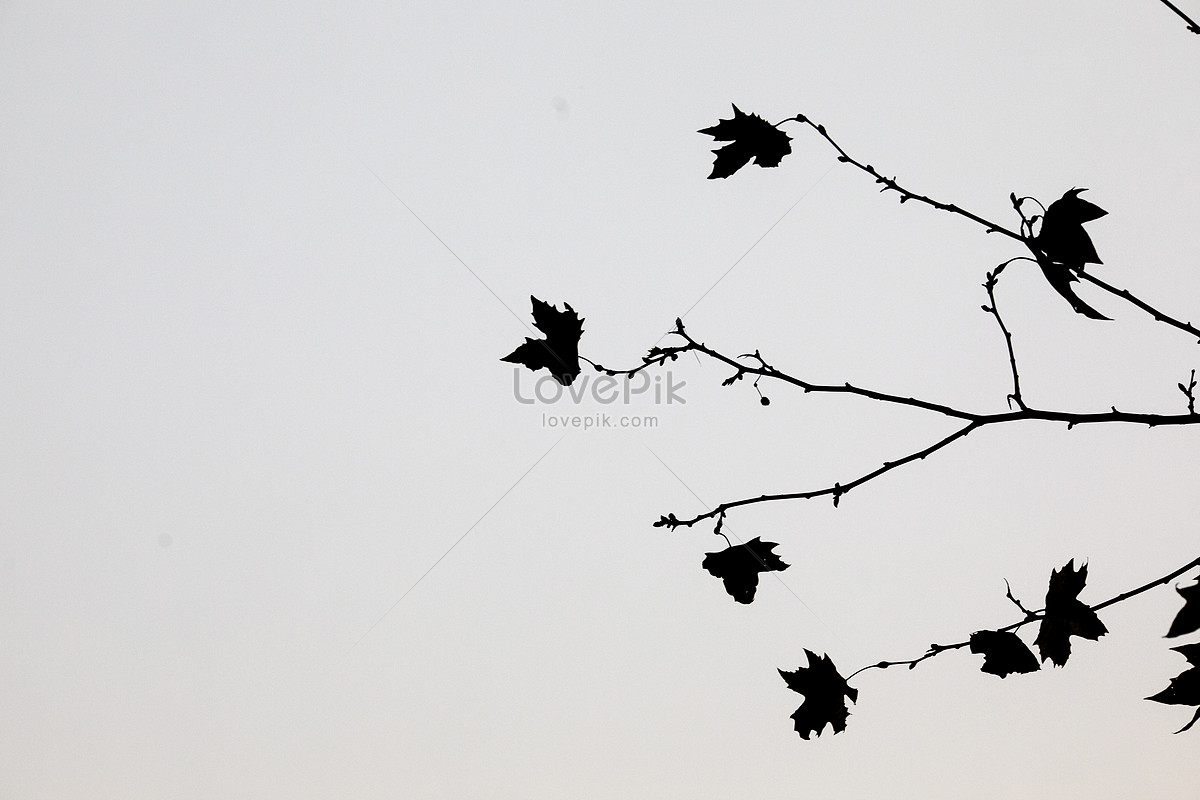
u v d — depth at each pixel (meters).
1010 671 7.03
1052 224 7.04
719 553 7.13
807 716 7.11
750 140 7.16
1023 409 7.12
